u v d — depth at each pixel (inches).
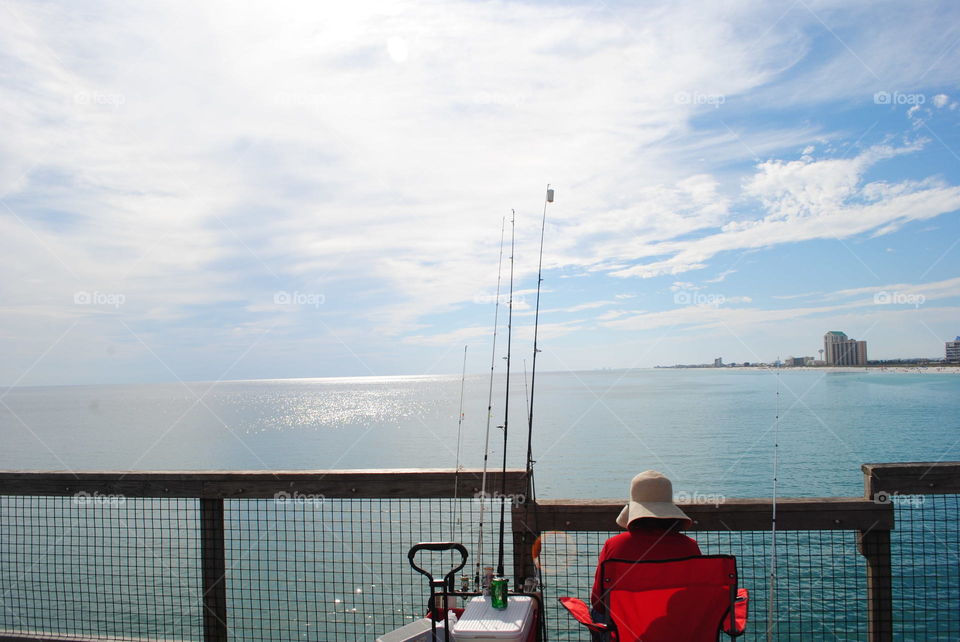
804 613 364.2
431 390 7815.0
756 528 133.8
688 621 105.0
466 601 130.6
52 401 6658.5
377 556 471.5
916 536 498.6
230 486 149.8
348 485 146.1
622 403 3555.6
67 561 496.1
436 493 142.8
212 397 6801.2
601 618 114.3
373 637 325.1
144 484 153.9
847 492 1005.2
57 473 157.5
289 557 469.7
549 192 169.8
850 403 3171.8
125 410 4357.8
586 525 136.3
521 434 2041.1
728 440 1761.8
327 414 3348.9
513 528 138.1
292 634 330.0
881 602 132.3
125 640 161.2
